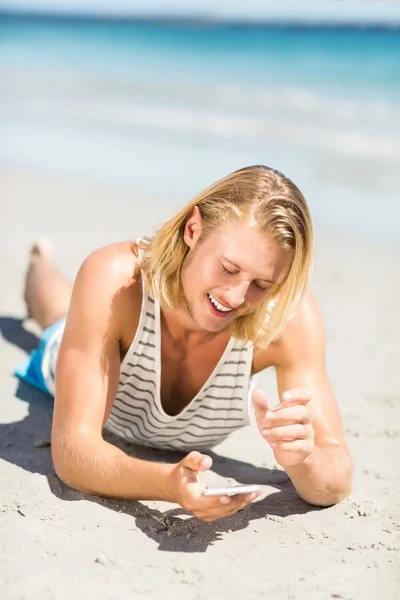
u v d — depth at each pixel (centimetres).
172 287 293
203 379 321
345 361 507
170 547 277
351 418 422
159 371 315
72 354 307
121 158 1159
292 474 310
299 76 1905
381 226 841
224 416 332
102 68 2177
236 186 279
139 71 2103
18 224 793
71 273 627
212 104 1577
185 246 289
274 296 295
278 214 272
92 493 303
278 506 320
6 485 310
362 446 389
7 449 350
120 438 376
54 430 306
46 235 752
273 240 273
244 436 398
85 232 774
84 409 302
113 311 307
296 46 2395
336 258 743
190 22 3100
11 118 1466
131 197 943
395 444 393
